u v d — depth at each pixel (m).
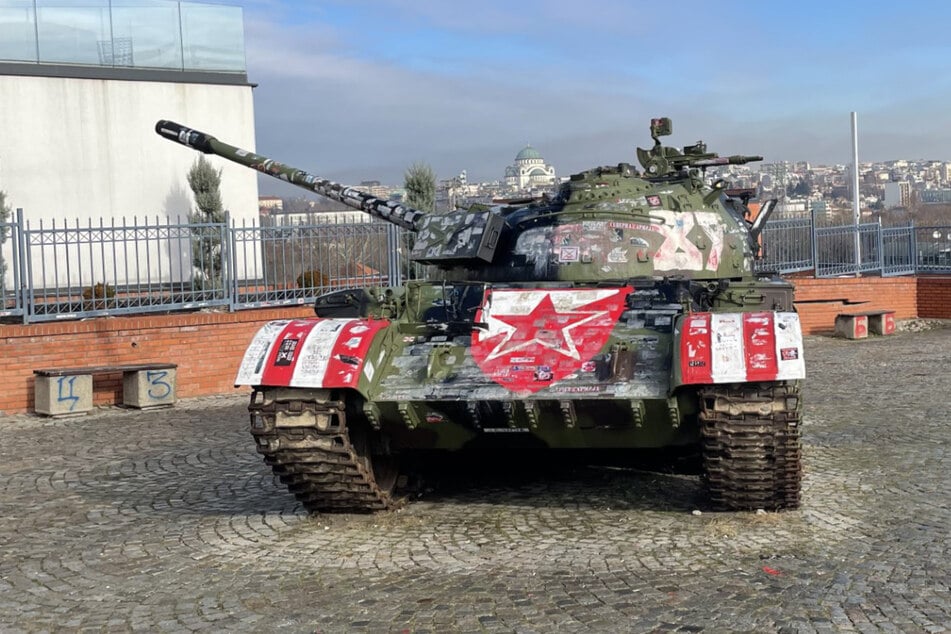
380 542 8.22
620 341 8.54
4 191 21.97
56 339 16.19
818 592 6.66
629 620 6.27
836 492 9.45
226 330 17.91
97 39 23.33
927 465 10.58
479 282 9.83
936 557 7.37
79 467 11.70
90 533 8.77
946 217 41.34
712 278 10.71
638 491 9.81
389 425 8.59
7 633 6.39
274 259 19.22
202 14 24.66
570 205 10.64
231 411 15.83
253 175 25.23
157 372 16.22
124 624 6.50
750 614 6.30
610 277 10.17
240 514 9.33
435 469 10.96
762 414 7.77
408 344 9.01
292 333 8.60
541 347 8.66
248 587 7.15
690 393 7.97
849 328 24.94
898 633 5.94
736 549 7.68
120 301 18.41
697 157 12.44
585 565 7.41
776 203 13.11
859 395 15.76
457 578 7.20
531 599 6.71
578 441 8.75
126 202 23.58
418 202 23.31
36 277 21.84
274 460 8.41
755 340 7.77
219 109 24.81
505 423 8.38
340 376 8.04
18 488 10.63
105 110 23.33
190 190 24.36
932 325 27.75
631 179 10.88
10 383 15.84
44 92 22.62
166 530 8.80
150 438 13.55
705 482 9.52
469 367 8.54
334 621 6.43
